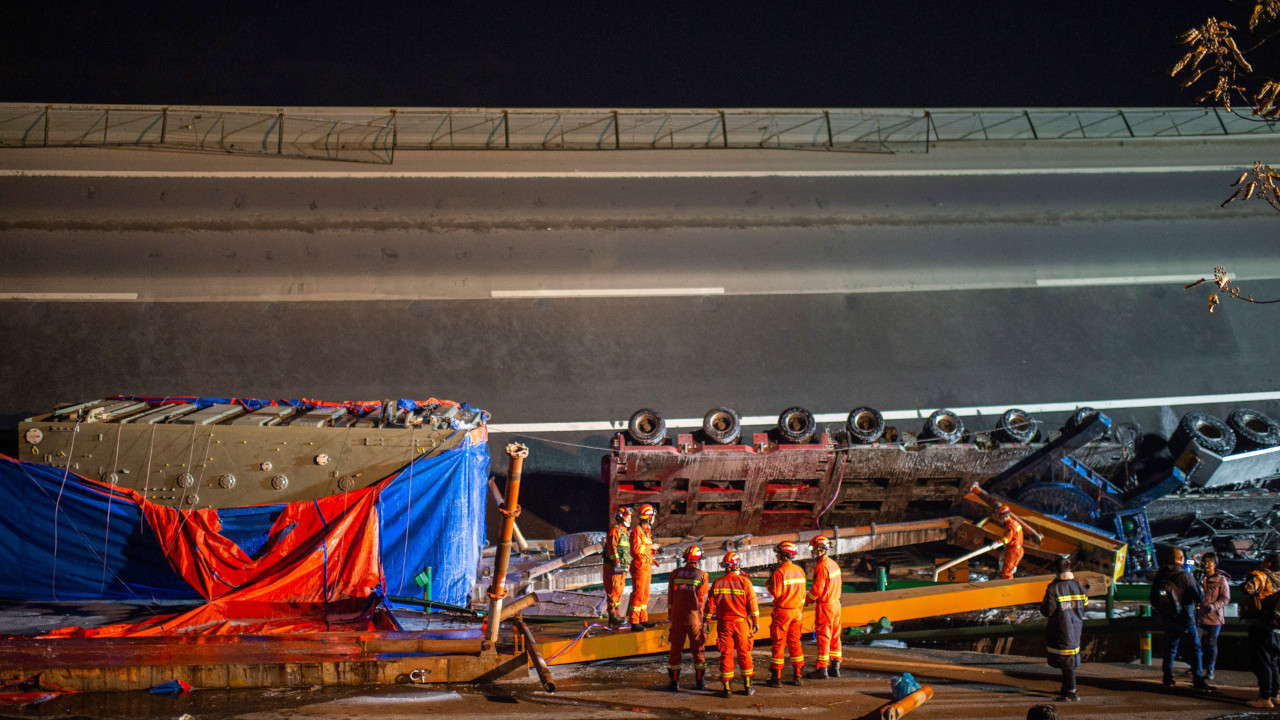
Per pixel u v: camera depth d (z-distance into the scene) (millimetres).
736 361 25141
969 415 24172
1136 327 26734
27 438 15281
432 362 24406
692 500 19422
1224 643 14297
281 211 28109
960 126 33531
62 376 23125
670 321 25969
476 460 16609
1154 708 10281
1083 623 13750
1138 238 29531
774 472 19188
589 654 11828
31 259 25703
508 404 23625
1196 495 19641
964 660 12914
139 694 10383
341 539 14914
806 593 11344
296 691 10539
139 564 14867
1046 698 10758
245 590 14375
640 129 32062
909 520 20516
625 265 27438
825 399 24328
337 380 23750
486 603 16297
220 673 10648
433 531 15766
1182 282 28016
